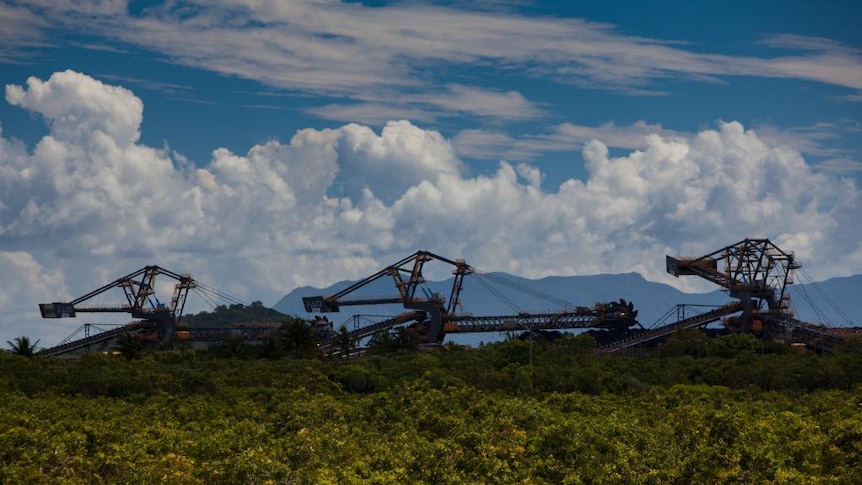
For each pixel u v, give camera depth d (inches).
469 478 4785.9
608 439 5472.4
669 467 4923.7
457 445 5137.8
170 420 6855.3
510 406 6742.1
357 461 4938.5
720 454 4773.6
